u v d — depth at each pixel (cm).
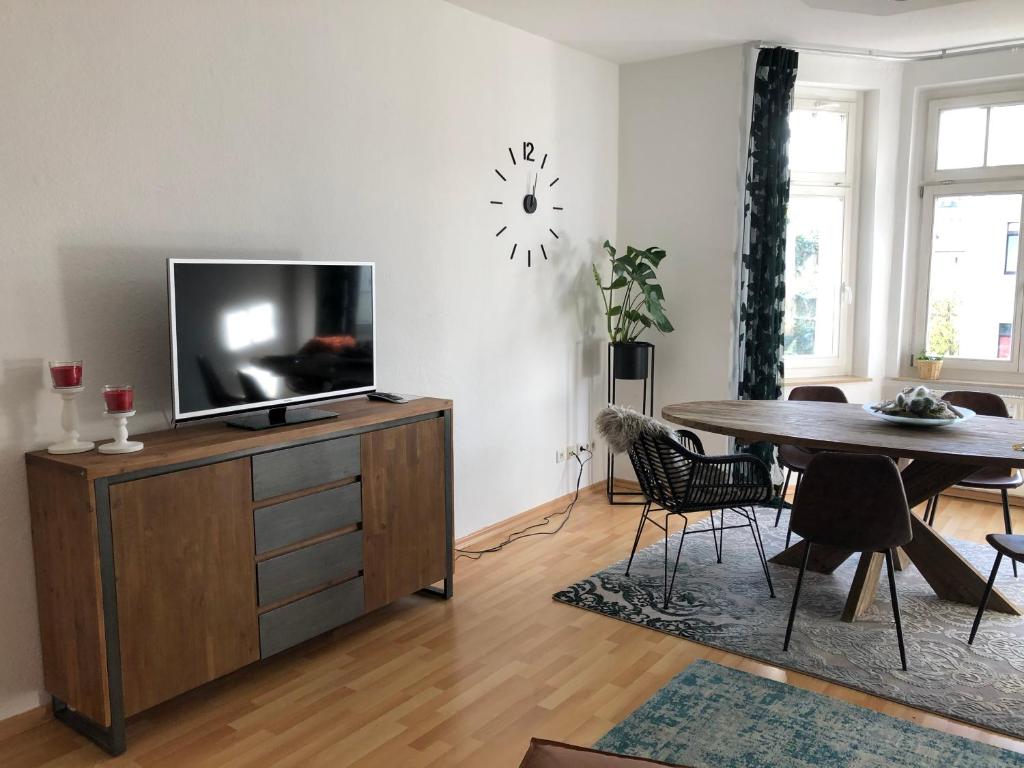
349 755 233
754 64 466
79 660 235
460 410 411
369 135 347
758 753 230
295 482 274
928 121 518
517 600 347
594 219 500
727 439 489
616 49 470
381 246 358
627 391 530
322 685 275
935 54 484
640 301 518
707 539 424
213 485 249
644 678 277
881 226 524
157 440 255
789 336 532
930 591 349
